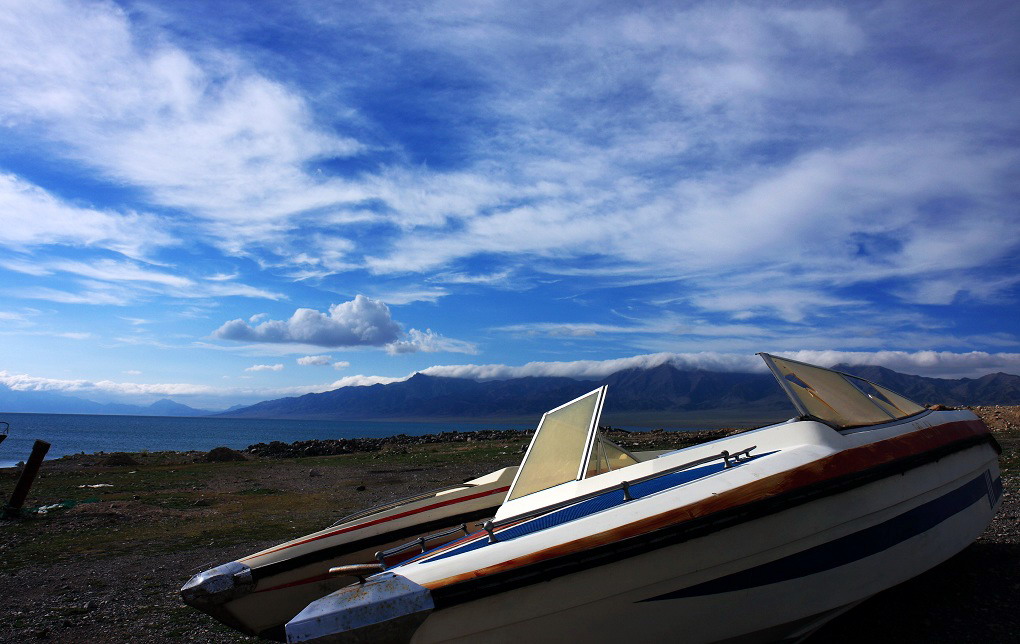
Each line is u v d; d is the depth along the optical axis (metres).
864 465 4.58
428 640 3.77
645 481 4.70
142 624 6.16
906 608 5.19
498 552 4.01
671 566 3.98
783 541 4.20
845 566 4.43
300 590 5.71
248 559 5.69
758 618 4.16
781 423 5.18
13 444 64.62
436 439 34.28
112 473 20.89
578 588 3.90
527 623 3.85
